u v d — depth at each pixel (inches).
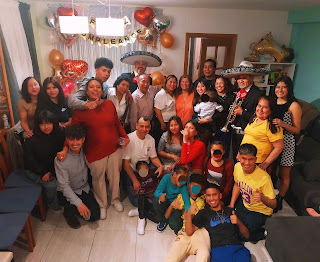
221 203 85.4
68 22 107.3
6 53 135.8
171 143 107.3
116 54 184.7
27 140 93.1
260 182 84.7
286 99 96.7
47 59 181.9
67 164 91.4
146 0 153.8
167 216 91.0
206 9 180.1
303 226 74.3
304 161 116.7
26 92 105.7
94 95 89.9
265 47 179.6
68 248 86.4
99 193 100.3
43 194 99.3
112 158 97.2
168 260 77.5
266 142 91.9
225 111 114.1
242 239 89.4
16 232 68.4
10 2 137.9
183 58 189.9
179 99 124.1
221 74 117.9
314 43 166.4
